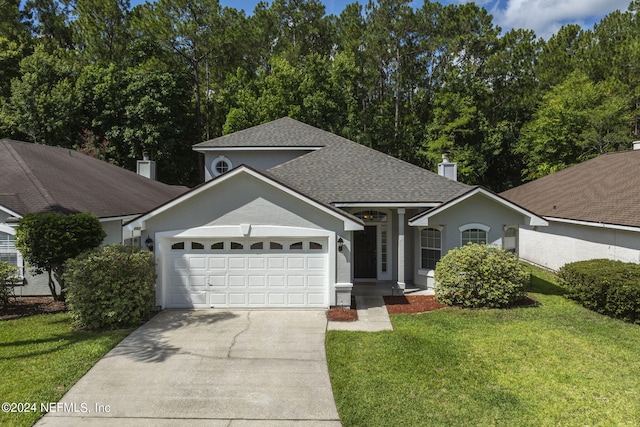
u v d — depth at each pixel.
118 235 14.57
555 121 30.86
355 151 17.16
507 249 14.10
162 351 8.27
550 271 18.11
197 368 7.46
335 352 8.09
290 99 33.41
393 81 40.47
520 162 38.59
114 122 31.78
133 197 16.67
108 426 5.58
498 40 39.72
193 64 35.41
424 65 40.72
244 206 11.27
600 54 34.81
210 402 6.25
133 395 6.45
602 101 30.02
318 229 11.28
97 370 7.35
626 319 10.10
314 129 20.36
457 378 6.90
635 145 20.84
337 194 13.69
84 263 9.61
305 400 6.31
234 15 35.38
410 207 13.75
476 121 36.38
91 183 15.71
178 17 33.50
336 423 5.70
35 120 29.03
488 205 13.55
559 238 17.81
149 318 10.52
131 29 33.50
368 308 11.62
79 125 30.95
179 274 11.44
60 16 40.09
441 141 34.25
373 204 13.26
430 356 7.83
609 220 13.84
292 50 38.84
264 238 11.39
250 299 11.45
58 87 29.53
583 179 19.48
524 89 39.12
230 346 8.55
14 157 14.52
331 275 11.33
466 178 34.97
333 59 38.34
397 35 38.69
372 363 7.55
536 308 11.28
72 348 8.33
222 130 35.56
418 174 15.16
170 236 11.26
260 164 19.27
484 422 5.59
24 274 12.84
